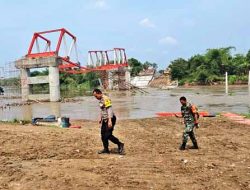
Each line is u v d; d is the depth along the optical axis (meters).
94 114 31.34
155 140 14.65
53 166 9.59
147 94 65.50
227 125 19.12
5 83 69.31
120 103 44.00
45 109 38.28
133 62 143.88
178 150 12.52
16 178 8.49
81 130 16.94
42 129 16.66
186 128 12.62
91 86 102.44
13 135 14.48
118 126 19.34
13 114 33.38
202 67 116.62
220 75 114.44
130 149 12.45
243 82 102.00
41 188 7.83
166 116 25.34
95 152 11.76
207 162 10.52
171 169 9.60
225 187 8.12
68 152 11.66
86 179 8.45
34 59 53.25
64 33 59.69
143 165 9.97
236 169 9.76
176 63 123.94
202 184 8.30
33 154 11.29
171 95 59.84
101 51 91.38
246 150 12.70
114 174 8.95
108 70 86.44
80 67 72.81
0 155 11.17
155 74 130.00
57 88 51.97
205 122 20.30
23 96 54.47
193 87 96.12
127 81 87.12
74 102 48.94
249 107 33.03
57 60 52.53
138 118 26.00
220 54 118.31
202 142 14.21
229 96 49.69
